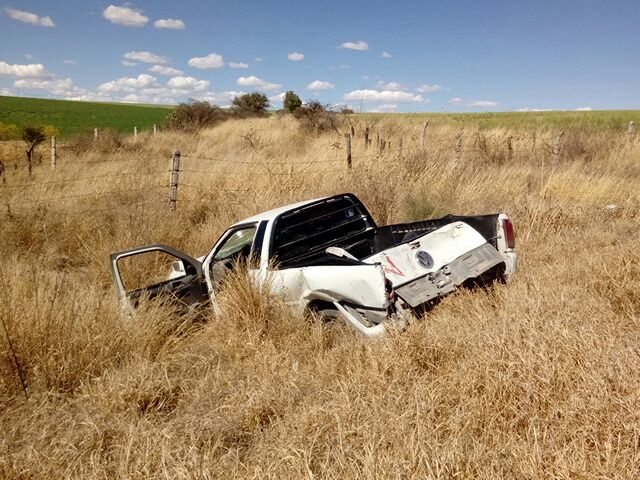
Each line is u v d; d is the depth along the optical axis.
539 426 2.97
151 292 5.44
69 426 3.61
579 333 3.67
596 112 54.06
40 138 23.72
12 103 77.19
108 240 8.60
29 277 5.66
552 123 29.39
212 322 5.35
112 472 3.14
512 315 4.11
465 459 2.74
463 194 10.09
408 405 3.23
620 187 10.65
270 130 25.12
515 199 9.57
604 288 4.83
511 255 5.10
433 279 4.64
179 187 11.87
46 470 3.12
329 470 2.73
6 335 4.22
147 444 3.14
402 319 4.27
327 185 10.66
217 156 18.39
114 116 69.44
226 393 4.00
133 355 4.60
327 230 5.84
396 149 15.27
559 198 10.09
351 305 4.53
